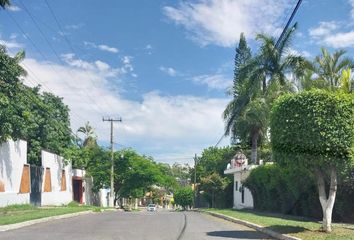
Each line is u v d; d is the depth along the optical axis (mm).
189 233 16969
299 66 37625
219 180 48812
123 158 64562
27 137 40656
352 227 16734
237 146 51812
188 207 101000
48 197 40562
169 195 143750
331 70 36000
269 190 29938
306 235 14617
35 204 36688
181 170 137375
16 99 32750
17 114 32594
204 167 78562
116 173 64375
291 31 38000
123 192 67625
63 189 46188
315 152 14578
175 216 28703
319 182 15672
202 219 25812
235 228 19297
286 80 38688
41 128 43125
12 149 31438
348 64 35969
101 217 26547
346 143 14430
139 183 65562
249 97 39906
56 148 45125
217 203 51938
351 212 20000
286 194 26297
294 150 14867
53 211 28391
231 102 41531
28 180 34812
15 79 32250
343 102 14516
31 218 21578
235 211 31516
